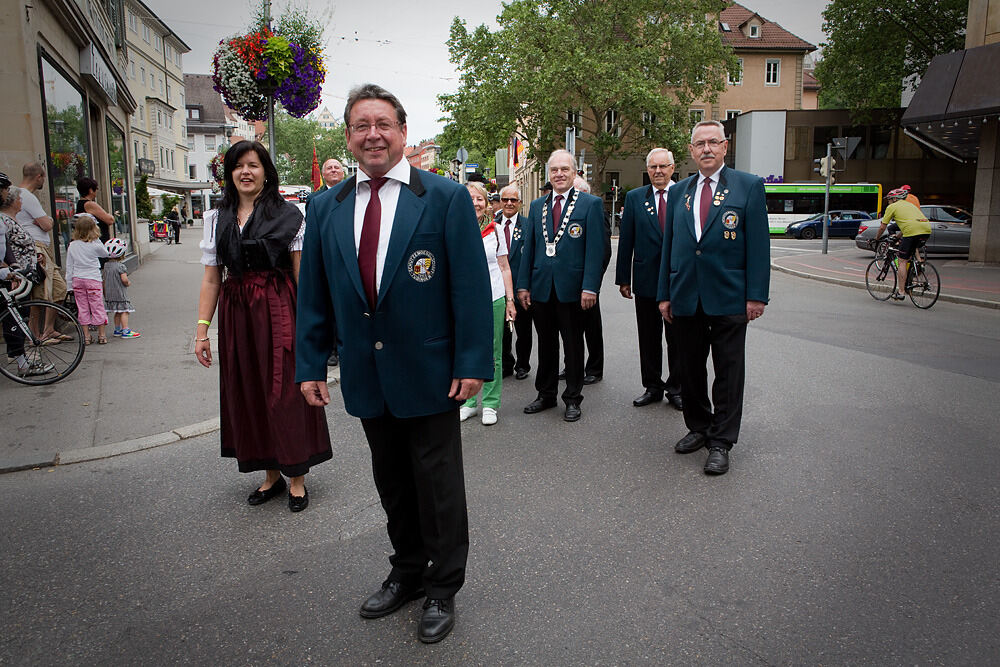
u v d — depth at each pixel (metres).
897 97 36.06
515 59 33.28
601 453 4.83
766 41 45.66
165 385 6.36
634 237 6.01
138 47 48.53
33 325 6.37
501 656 2.62
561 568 3.26
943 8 31.33
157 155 52.75
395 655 2.64
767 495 4.07
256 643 2.73
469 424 5.58
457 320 2.65
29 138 8.20
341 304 2.65
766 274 4.43
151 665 2.60
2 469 4.48
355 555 3.44
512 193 7.11
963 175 39.03
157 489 4.25
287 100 8.11
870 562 3.28
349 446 5.01
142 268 17.16
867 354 7.93
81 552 3.47
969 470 4.40
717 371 4.55
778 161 39.16
